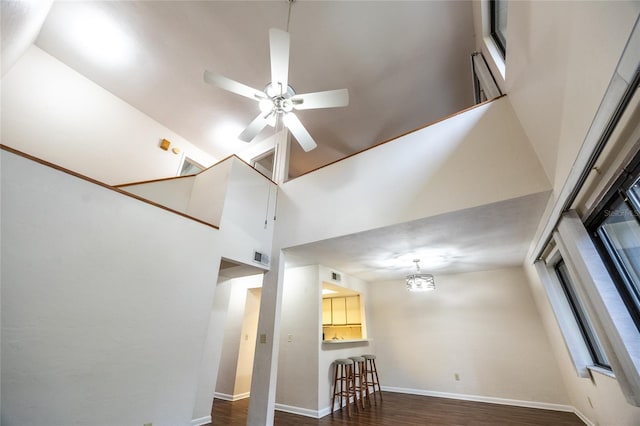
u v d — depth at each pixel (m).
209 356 3.74
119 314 2.17
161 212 2.65
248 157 5.90
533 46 1.77
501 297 4.71
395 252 3.99
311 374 4.00
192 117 4.99
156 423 2.25
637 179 1.34
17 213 1.77
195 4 3.24
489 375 4.43
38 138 3.55
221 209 3.39
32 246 1.81
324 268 4.71
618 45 0.93
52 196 1.95
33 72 3.61
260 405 3.23
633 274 1.72
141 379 2.22
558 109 1.62
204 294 2.86
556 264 3.23
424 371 4.96
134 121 4.70
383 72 4.13
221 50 3.77
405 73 4.16
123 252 2.28
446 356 4.85
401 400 4.46
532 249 3.47
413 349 5.18
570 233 1.99
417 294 5.48
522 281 4.62
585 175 1.57
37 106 3.59
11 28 1.90
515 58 2.19
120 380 2.10
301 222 3.84
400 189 3.08
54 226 1.92
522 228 3.05
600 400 2.65
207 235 3.08
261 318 3.67
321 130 5.34
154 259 2.50
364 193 3.35
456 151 2.83
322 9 3.28
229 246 3.32
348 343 4.88
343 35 3.58
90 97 4.16
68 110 3.88
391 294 5.76
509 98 2.63
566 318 3.11
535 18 1.63
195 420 3.40
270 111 2.91
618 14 0.90
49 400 1.76
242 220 3.60
